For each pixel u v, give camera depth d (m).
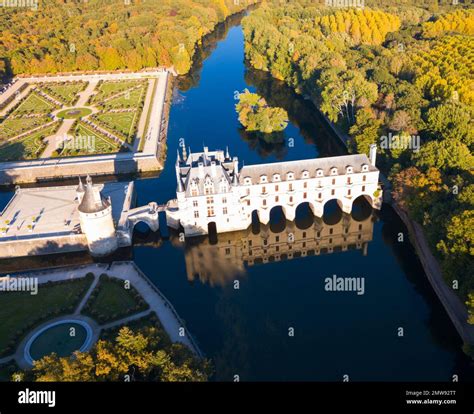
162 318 170.50
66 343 158.88
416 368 156.88
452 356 161.12
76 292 182.38
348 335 169.38
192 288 193.50
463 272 167.12
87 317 170.25
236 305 184.25
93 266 198.88
